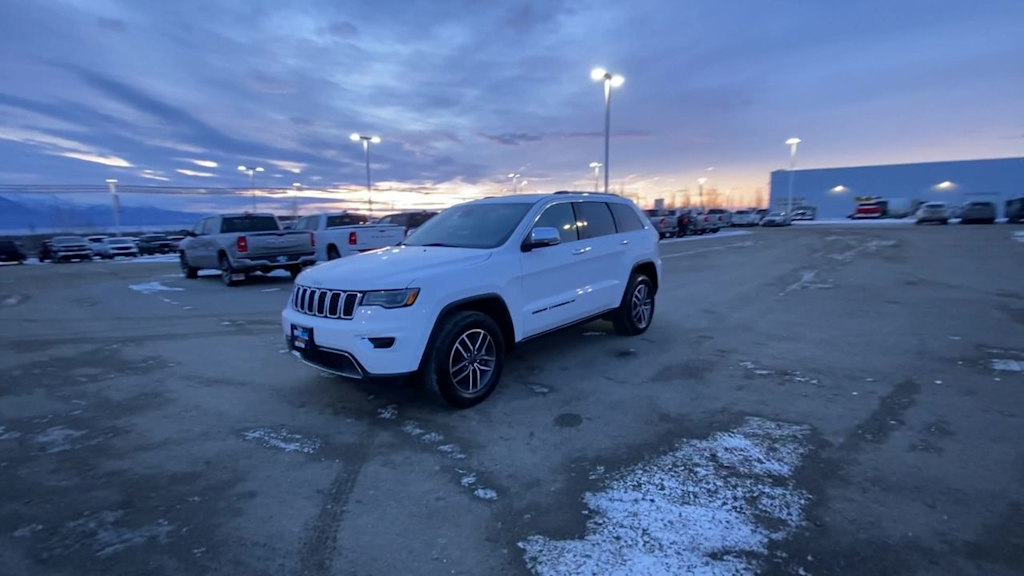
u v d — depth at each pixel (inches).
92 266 914.1
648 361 218.8
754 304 347.3
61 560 99.1
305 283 174.4
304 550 101.2
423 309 157.3
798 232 1417.3
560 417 162.6
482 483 124.5
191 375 215.0
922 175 2316.7
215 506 117.0
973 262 560.7
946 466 127.3
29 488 125.6
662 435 148.2
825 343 243.4
